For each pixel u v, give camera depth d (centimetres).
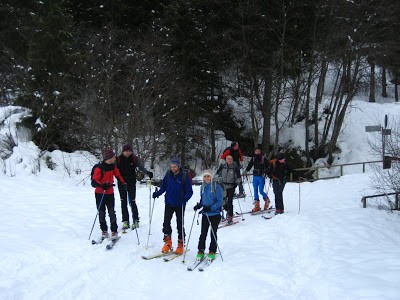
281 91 2573
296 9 2162
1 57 2139
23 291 529
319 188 1634
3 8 2150
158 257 698
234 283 574
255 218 1041
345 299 514
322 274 614
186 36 1994
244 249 750
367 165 2403
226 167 982
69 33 1805
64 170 1575
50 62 1731
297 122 2738
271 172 1055
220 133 2519
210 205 684
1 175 1352
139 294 550
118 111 1848
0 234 766
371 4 2266
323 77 2620
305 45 2284
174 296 548
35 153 1549
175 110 1973
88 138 1762
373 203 1265
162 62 1919
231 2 2147
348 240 805
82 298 525
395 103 3086
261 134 2600
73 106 1700
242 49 2144
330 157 2484
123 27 2253
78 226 866
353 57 2411
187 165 2184
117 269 632
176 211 717
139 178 1766
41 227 838
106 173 760
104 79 1858
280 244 780
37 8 1933
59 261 645
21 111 1683
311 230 863
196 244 794
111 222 766
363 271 610
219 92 2305
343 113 2461
